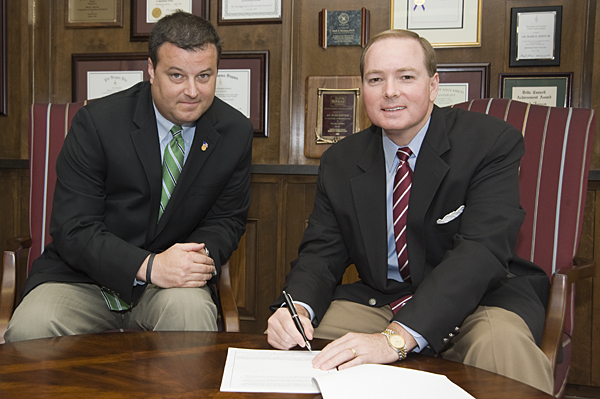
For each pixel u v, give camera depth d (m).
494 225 1.45
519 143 1.60
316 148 2.87
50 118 2.14
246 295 2.92
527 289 1.55
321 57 2.87
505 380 1.04
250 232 2.91
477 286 1.32
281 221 2.87
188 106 1.72
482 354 1.26
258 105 2.88
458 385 1.01
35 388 0.96
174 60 1.65
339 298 1.75
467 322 1.43
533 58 2.69
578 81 2.67
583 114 1.87
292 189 2.86
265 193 2.89
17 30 2.98
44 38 3.01
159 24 1.71
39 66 3.02
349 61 2.85
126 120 1.82
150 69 1.76
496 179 1.54
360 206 1.66
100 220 1.78
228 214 2.01
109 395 0.93
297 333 1.23
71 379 1.01
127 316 1.86
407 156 1.66
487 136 1.60
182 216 1.86
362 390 0.95
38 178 2.11
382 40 1.57
